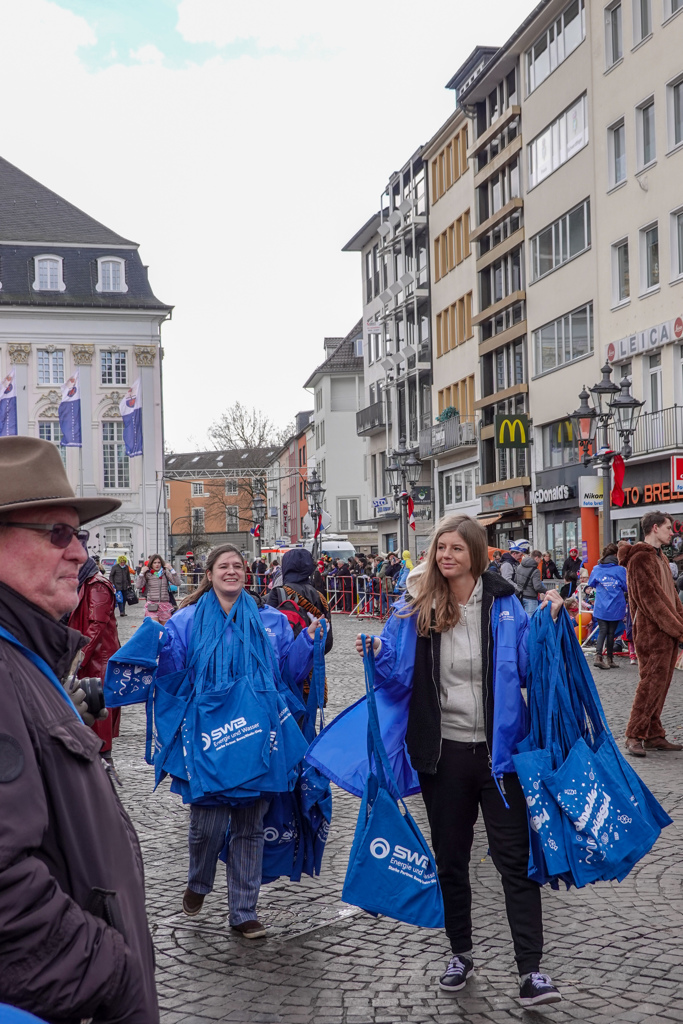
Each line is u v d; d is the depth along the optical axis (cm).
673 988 452
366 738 464
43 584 220
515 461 4191
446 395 4978
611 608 1684
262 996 451
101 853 203
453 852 463
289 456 9375
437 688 459
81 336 6131
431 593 460
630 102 3212
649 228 3166
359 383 7181
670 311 3039
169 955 502
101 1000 187
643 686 988
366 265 6181
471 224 4538
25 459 221
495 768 444
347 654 2048
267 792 534
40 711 200
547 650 452
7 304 6016
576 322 3616
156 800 852
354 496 7181
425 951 505
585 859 436
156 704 536
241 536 7950
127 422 5038
